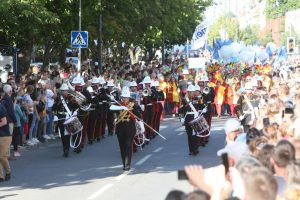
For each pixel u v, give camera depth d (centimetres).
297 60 6319
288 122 1307
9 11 2773
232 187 680
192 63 4141
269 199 553
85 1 3556
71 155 2169
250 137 1015
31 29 3036
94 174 1766
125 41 4503
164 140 2588
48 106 2531
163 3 4731
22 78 2444
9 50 3325
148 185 1575
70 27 3553
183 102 2142
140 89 2555
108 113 2758
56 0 3391
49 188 1554
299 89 2236
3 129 1645
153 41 5247
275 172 802
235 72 4122
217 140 2562
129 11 3947
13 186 1591
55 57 4659
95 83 2622
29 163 1986
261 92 2305
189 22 6319
